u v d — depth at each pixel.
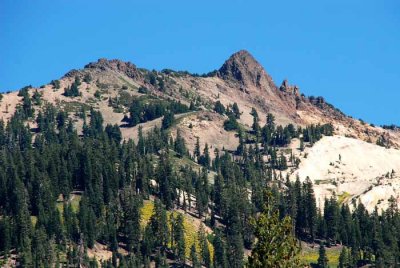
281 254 196.62
